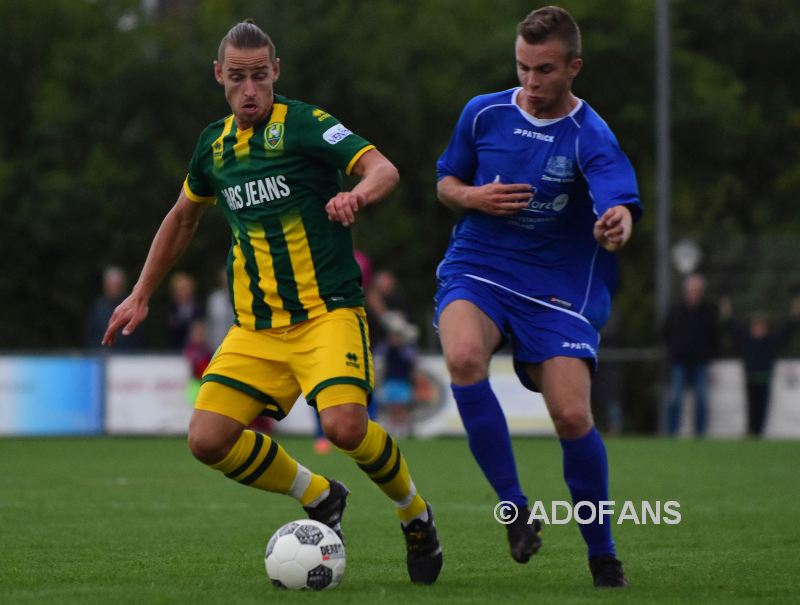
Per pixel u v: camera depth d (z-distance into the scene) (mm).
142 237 105688
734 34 136250
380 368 67750
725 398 75000
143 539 27531
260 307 21750
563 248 21672
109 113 106875
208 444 21516
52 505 34531
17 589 20750
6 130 110438
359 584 21469
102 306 70938
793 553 25578
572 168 21250
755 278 82188
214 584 21188
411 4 119500
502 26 116062
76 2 111688
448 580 22094
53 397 69000
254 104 21359
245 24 21594
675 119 116750
